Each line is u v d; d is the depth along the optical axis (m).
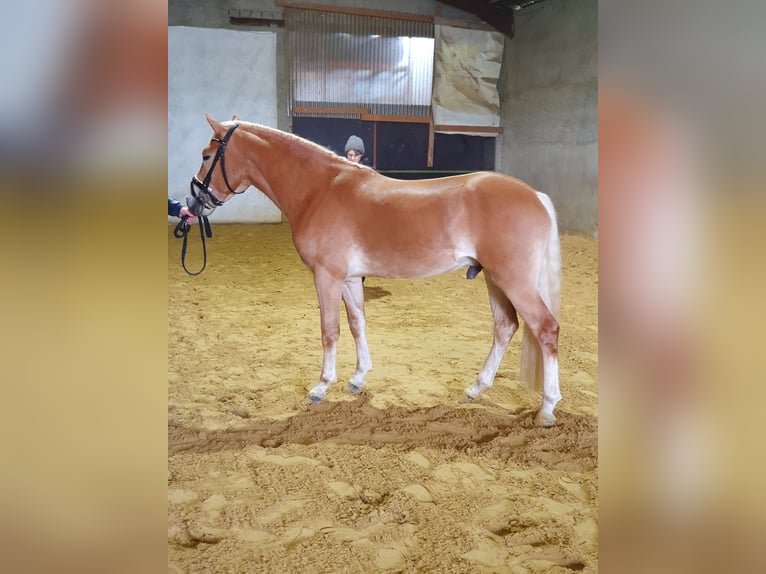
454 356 3.87
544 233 2.66
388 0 9.66
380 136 10.69
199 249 7.53
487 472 2.41
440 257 2.76
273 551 1.88
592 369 3.59
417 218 2.73
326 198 2.91
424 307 5.16
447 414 2.96
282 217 9.71
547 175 9.52
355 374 3.25
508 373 3.55
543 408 2.81
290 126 9.58
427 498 2.21
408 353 3.92
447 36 9.92
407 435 2.74
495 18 10.01
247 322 4.59
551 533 2.00
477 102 10.29
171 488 2.26
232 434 2.73
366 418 2.91
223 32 9.10
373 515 2.08
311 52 9.48
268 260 6.96
